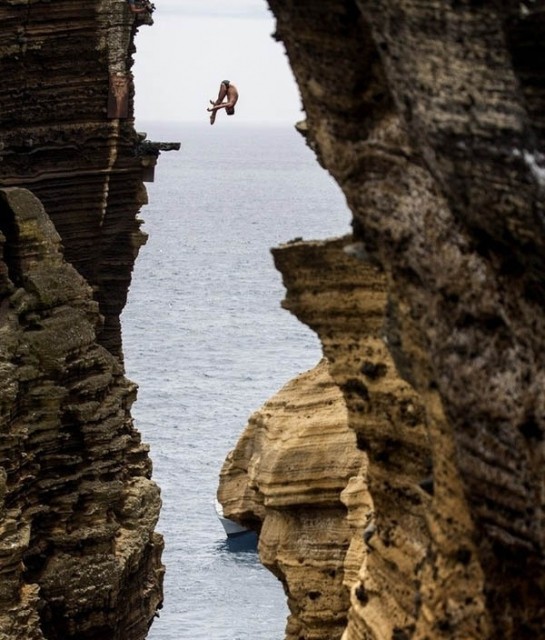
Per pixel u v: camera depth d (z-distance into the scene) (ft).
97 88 197.57
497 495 61.46
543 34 56.44
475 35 56.90
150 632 204.13
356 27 65.36
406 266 64.49
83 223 199.82
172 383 406.62
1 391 159.53
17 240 171.01
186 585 220.43
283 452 124.26
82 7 193.88
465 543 65.87
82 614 167.73
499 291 60.18
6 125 192.24
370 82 65.67
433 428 66.64
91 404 169.99
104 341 204.85
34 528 165.78
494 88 56.90
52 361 166.71
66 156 197.06
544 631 61.36
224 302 595.47
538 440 59.57
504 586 62.54
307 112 69.41
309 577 123.03
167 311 563.48
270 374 428.97
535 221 57.00
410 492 77.30
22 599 158.81
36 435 165.78
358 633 80.28
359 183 66.49
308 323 82.64
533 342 59.36
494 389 60.64
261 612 211.41
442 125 58.44
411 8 58.29
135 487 178.19
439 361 62.85
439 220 62.23
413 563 76.13
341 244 80.79
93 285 202.80
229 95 143.02
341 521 123.03
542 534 60.03
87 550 167.94
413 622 73.61
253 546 236.02
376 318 79.71
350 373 80.33
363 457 119.96
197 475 291.17
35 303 168.96
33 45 192.13
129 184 203.10
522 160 56.70
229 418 360.07
